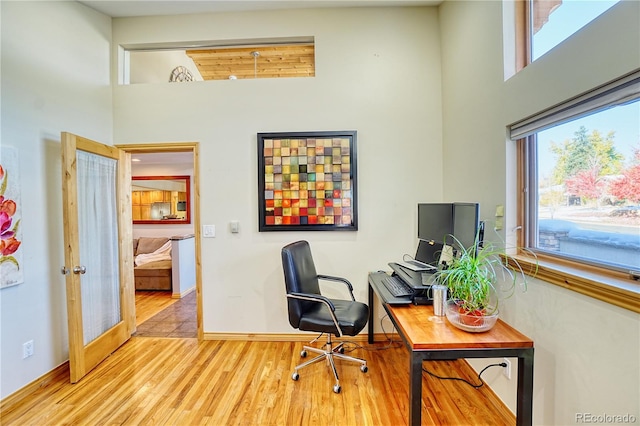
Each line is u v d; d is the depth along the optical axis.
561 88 1.35
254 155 2.78
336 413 1.80
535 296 1.53
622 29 1.06
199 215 2.81
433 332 1.47
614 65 1.09
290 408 1.85
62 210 2.28
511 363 1.72
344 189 2.74
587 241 1.35
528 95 1.57
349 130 2.75
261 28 2.77
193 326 3.18
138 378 2.19
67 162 2.10
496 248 1.86
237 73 3.31
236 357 2.48
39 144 2.13
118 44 2.84
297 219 2.76
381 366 2.32
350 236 2.78
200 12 2.77
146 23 2.82
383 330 2.78
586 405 1.22
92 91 2.61
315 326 2.09
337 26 2.75
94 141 2.45
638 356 1.02
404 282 2.17
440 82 2.74
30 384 2.01
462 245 1.79
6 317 1.88
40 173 2.13
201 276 2.81
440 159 2.74
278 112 2.78
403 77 2.75
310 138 2.74
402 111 2.76
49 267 2.18
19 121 1.99
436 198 2.75
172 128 2.81
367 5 2.72
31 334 2.04
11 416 1.79
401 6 2.74
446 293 1.67
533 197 1.70
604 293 1.12
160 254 5.00
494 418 1.76
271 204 2.76
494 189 1.90
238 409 1.84
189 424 1.72
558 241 1.53
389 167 2.77
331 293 2.78
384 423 1.72
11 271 1.91
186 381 2.14
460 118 2.37
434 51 2.74
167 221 5.74
